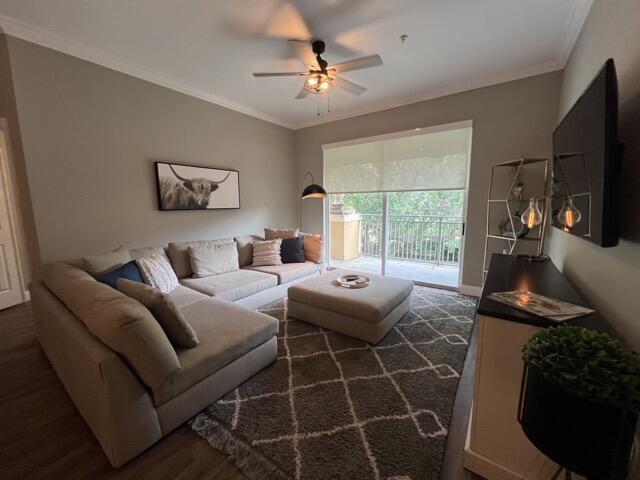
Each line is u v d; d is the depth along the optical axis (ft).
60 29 7.48
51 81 7.92
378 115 13.35
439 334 8.27
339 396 5.68
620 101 4.11
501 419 3.92
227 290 9.05
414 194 16.63
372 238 18.39
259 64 9.44
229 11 6.79
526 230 9.76
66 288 5.65
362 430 4.85
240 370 5.89
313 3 6.53
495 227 10.90
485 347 3.95
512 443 3.87
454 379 6.23
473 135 11.01
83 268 7.35
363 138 13.78
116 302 4.40
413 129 12.29
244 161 13.79
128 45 8.27
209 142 12.16
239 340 5.76
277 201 15.83
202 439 4.69
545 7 6.66
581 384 2.40
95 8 6.64
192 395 4.97
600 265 4.64
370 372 6.47
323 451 4.45
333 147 14.97
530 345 2.94
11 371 6.58
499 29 7.53
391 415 5.18
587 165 4.25
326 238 16.26
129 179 9.75
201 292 9.02
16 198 8.29
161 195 10.50
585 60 6.54
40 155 7.86
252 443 4.60
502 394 3.88
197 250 10.44
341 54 8.77
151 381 4.29
